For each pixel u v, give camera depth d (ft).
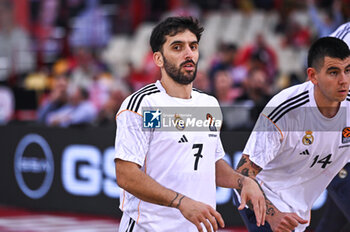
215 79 68.03
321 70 30.99
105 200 64.39
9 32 121.29
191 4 124.06
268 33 109.50
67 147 66.90
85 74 100.37
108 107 71.51
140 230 28.35
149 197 26.43
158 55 28.19
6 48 116.57
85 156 65.57
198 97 29.01
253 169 32.83
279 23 107.34
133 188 26.66
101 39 120.57
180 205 26.03
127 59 111.14
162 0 126.21
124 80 94.07
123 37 119.96
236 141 58.08
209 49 110.01
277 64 92.79
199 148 28.30
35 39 121.60
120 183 26.99
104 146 64.13
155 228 28.02
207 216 25.54
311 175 34.40
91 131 64.95
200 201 28.35
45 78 105.50
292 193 34.53
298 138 32.53
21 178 71.31
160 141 27.71
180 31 27.40
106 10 125.90
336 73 30.78
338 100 31.22
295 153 33.17
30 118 93.09
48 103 79.30
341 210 38.75
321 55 30.89
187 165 27.99
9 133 72.54
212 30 114.83
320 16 102.99
